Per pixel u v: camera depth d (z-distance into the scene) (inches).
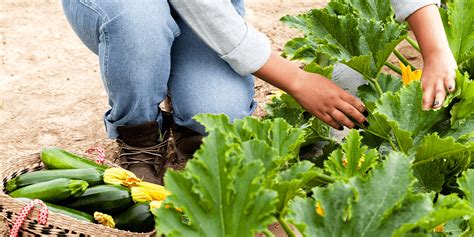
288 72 91.6
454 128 88.2
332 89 90.2
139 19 93.7
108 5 94.0
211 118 75.3
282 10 172.1
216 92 100.9
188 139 106.3
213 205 62.9
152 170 105.3
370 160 76.2
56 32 161.2
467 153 87.4
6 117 127.3
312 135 102.0
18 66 145.9
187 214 62.5
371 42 101.6
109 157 116.3
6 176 95.8
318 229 64.1
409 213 62.8
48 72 144.0
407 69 102.3
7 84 138.6
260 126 77.0
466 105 87.8
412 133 86.8
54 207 90.0
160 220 62.8
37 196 91.5
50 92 136.4
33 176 94.7
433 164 86.3
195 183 62.4
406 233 61.9
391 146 91.4
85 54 152.3
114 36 94.2
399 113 86.8
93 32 98.4
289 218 62.9
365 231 63.6
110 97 100.7
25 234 87.3
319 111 91.4
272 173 66.9
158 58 96.0
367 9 113.7
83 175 94.3
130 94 97.5
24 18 167.5
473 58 104.3
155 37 94.7
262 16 167.9
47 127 124.6
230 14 90.1
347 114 90.3
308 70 98.3
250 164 62.5
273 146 76.3
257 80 139.3
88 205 91.8
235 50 90.7
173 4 91.7
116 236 85.6
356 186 65.3
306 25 109.0
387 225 63.1
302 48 105.3
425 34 93.7
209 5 89.0
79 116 128.6
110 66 96.0
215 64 102.5
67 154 98.6
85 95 135.7
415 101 86.7
